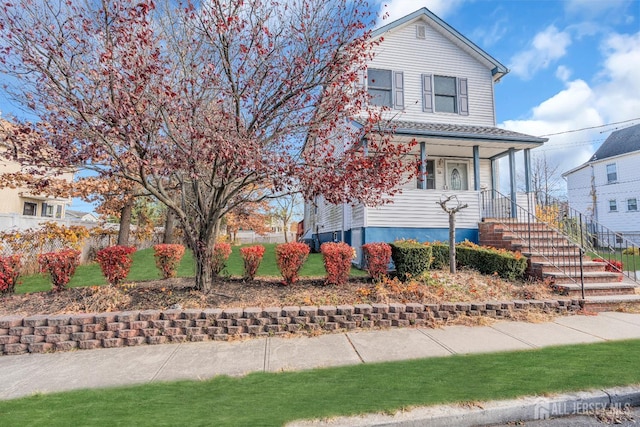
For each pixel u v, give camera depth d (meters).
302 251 6.25
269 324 4.83
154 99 4.43
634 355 3.83
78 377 3.44
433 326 5.15
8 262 5.55
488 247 8.23
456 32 11.98
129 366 3.73
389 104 11.40
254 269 6.53
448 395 2.87
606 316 5.67
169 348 4.34
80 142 4.51
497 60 12.20
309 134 5.36
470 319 5.38
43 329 4.37
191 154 4.46
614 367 3.47
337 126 6.07
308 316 4.94
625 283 7.22
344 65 5.15
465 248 7.62
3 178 8.30
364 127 5.27
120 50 4.28
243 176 5.25
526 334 4.72
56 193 8.45
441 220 9.52
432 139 9.64
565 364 3.56
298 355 3.99
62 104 4.38
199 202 5.73
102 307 4.92
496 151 11.26
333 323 4.98
